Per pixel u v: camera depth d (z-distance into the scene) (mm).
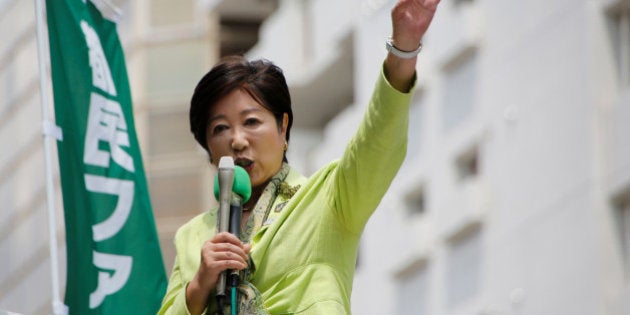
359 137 12164
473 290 47000
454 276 47969
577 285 42188
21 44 46312
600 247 41375
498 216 46062
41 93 16078
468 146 48188
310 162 56781
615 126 41812
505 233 45562
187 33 60531
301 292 12219
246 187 12453
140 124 60375
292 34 57906
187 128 59906
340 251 12359
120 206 16312
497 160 46500
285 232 12398
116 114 16688
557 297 43031
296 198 12547
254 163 12797
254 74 12953
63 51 16344
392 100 12000
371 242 52500
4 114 47438
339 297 12195
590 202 42031
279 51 58094
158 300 16188
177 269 12914
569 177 43062
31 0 46688
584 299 41906
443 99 49688
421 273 49906
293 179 12898
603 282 41312
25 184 46938
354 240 12438
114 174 16391
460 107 48719
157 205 59250
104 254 16016
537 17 45188
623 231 41469
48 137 15875
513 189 45500
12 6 47125
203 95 12922
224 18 61031
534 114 45031
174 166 59406
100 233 16047
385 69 12070
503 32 46688
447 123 49438
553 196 43719
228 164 12320
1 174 47344
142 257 16281
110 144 16469
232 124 12867
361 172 12164
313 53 57500
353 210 12297
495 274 45875
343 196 12297
